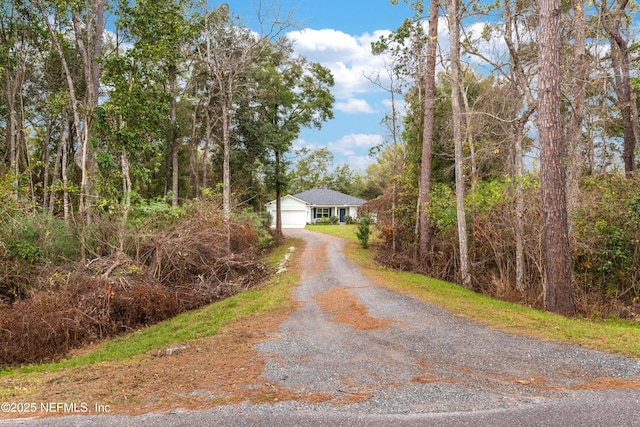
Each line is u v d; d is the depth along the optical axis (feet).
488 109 63.67
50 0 58.65
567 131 54.49
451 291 43.11
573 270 43.75
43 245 42.80
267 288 45.44
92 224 45.96
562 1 47.55
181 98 85.51
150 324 35.99
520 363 19.36
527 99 45.01
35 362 28.76
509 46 44.11
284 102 88.28
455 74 49.08
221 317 33.99
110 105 48.75
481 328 26.45
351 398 15.70
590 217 43.57
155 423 13.89
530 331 25.14
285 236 100.42
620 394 15.33
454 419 13.57
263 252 75.97
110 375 20.67
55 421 14.37
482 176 67.87
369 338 25.00
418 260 63.82
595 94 53.83
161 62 62.13
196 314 36.47
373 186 201.67
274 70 85.92
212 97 80.59
